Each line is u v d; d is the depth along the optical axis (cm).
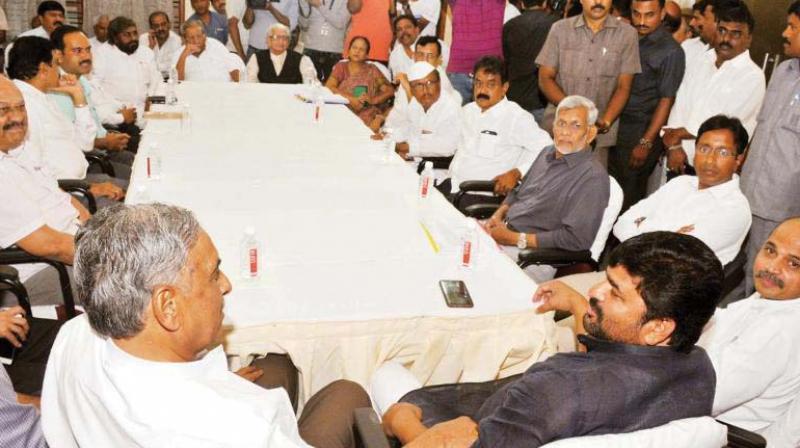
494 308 185
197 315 108
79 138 380
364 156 338
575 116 276
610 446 112
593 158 280
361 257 210
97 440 110
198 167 297
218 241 214
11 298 242
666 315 116
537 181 298
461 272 205
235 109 442
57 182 290
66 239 235
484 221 323
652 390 117
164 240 103
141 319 102
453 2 567
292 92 525
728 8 363
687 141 382
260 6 677
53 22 532
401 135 472
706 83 387
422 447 130
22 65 325
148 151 313
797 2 310
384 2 634
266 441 101
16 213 226
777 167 324
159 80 555
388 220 244
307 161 320
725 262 258
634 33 395
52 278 253
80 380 110
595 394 115
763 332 167
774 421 174
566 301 185
